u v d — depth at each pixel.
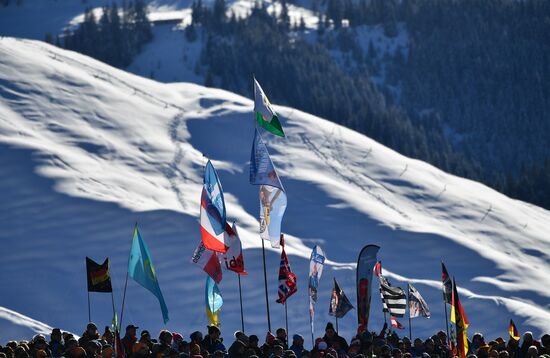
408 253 140.88
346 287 115.69
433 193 173.25
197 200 153.00
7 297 116.12
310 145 185.88
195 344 39.31
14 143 153.75
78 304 114.56
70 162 153.00
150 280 42.12
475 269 136.62
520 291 129.75
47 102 182.75
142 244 42.16
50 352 39.59
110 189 146.25
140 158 167.75
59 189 140.12
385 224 148.88
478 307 114.88
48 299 115.69
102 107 189.12
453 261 138.62
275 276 116.50
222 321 109.38
